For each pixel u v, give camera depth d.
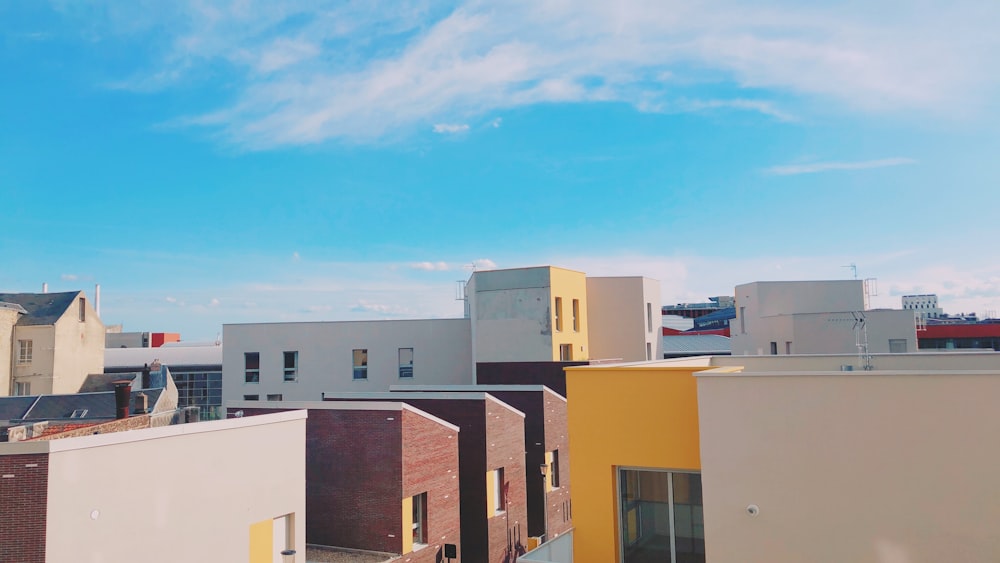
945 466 9.04
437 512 21.11
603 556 11.27
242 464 15.62
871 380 9.52
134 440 13.29
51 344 51.00
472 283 43.12
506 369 34.84
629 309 45.47
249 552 15.74
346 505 20.22
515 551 24.83
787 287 46.72
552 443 28.42
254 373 47.72
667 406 11.13
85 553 12.34
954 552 8.90
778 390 9.96
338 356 47.47
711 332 78.19
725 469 10.12
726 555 9.98
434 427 21.31
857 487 9.43
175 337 95.62
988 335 53.53
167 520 13.81
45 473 11.89
